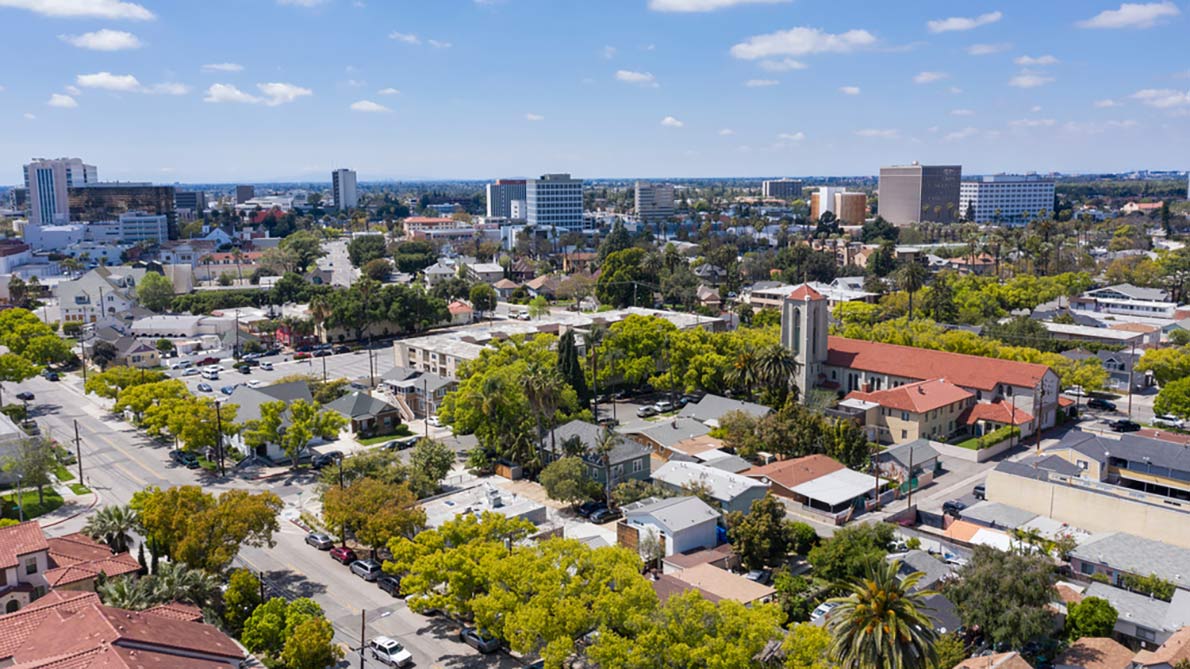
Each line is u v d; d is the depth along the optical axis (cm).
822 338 14450
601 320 18312
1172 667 5991
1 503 9762
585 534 9119
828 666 5447
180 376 17025
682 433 12088
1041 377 12900
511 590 6631
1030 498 9619
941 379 13300
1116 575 7906
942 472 11425
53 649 5350
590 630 6625
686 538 8594
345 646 7006
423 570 6862
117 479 11050
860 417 12675
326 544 8962
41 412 14325
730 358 14450
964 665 6391
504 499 9575
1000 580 6925
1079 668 6425
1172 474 10206
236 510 7650
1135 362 15662
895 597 5472
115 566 7425
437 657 6900
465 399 11638
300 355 18950
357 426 13050
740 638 5769
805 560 8731
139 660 5091
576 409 12512
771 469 10500
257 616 6600
